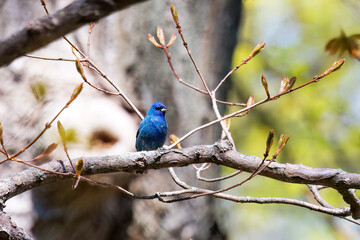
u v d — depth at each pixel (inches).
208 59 503.2
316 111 668.7
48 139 373.1
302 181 219.6
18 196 424.2
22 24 433.1
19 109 394.3
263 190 649.6
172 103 482.0
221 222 522.6
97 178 400.8
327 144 661.3
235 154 227.9
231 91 666.2
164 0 487.2
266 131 685.3
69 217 434.9
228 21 520.1
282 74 662.5
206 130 500.1
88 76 418.9
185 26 492.7
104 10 122.0
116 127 391.9
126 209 463.8
